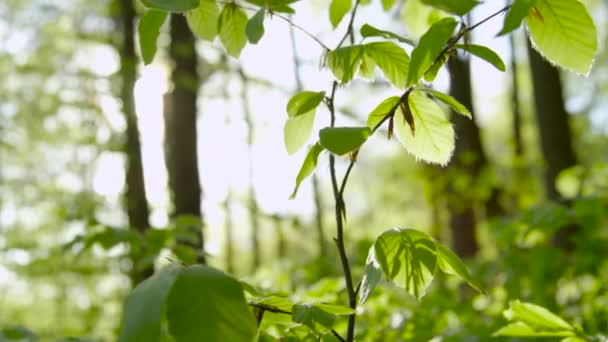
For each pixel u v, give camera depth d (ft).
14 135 38.60
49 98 34.37
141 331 2.63
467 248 24.02
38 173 39.68
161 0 3.75
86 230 8.02
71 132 37.65
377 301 8.68
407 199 36.45
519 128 24.59
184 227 8.43
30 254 18.02
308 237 25.72
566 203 12.97
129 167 21.61
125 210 21.39
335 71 4.07
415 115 4.13
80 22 34.27
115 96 25.50
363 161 44.42
